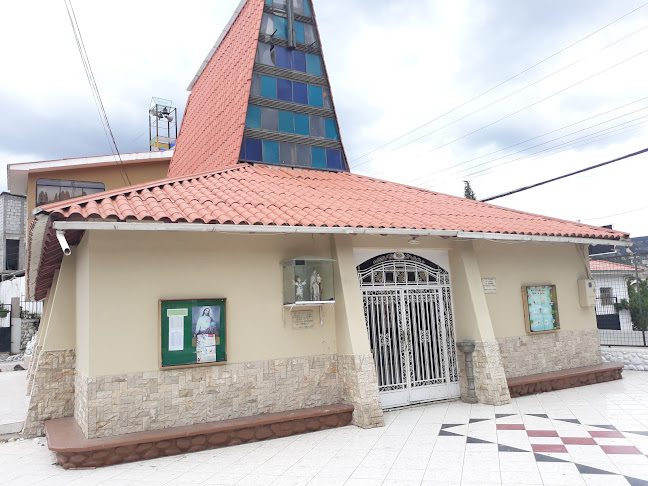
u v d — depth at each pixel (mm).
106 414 6414
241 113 11125
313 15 12602
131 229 6254
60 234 5945
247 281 7621
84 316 7008
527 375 10055
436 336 9375
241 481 5387
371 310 8727
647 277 15859
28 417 7711
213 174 9539
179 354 6914
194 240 7312
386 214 8727
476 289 9328
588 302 11195
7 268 25469
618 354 12117
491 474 5293
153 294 6918
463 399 9125
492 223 9680
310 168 11758
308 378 7867
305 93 12102
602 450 5898
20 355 19531
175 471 5793
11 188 18391
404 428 7375
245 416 7254
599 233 10938
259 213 7441
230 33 13828
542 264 10914
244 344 7441
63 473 5895
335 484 5215
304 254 8211
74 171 17469
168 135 22609
